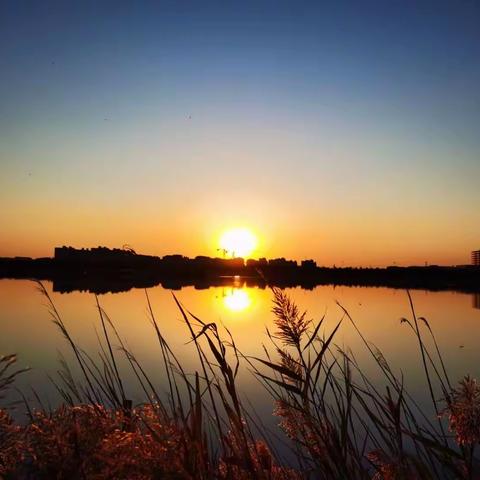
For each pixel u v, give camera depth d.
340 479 1.39
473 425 1.23
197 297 66.31
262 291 92.81
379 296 74.50
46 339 22.06
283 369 1.44
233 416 1.34
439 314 42.69
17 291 69.50
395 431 1.46
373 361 16.67
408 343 22.97
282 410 1.46
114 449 1.11
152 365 13.58
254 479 1.29
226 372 1.38
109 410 1.34
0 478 1.03
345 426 1.45
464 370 15.70
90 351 15.34
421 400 9.44
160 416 1.40
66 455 1.09
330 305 47.31
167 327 24.27
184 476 1.15
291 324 1.44
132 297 60.84
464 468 1.30
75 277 124.12
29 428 1.11
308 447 1.44
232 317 34.56
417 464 1.37
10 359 1.09
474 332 29.12
